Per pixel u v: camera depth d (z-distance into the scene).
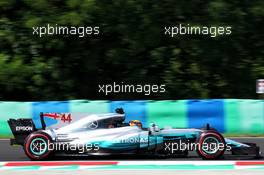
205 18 67.31
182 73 67.75
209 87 68.50
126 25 65.88
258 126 51.09
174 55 67.69
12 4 67.31
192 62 68.00
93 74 69.06
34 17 65.56
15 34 66.50
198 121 51.06
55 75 66.19
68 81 66.88
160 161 36.75
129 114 51.06
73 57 67.25
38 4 65.19
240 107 51.16
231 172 32.53
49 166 35.09
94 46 67.81
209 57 67.44
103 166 35.00
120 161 36.94
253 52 70.19
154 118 51.16
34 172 32.97
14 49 66.62
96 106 51.16
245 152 37.59
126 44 68.00
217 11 66.88
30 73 64.69
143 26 66.12
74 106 51.09
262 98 69.00
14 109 50.88
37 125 50.75
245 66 68.88
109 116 38.44
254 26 69.62
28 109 50.84
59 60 66.81
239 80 69.00
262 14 68.69
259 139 48.41
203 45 67.50
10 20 68.00
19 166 35.25
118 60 67.19
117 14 65.81
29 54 66.94
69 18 64.19
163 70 68.19
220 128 51.06
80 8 64.81
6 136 50.75
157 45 67.88
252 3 69.06
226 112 51.16
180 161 36.69
